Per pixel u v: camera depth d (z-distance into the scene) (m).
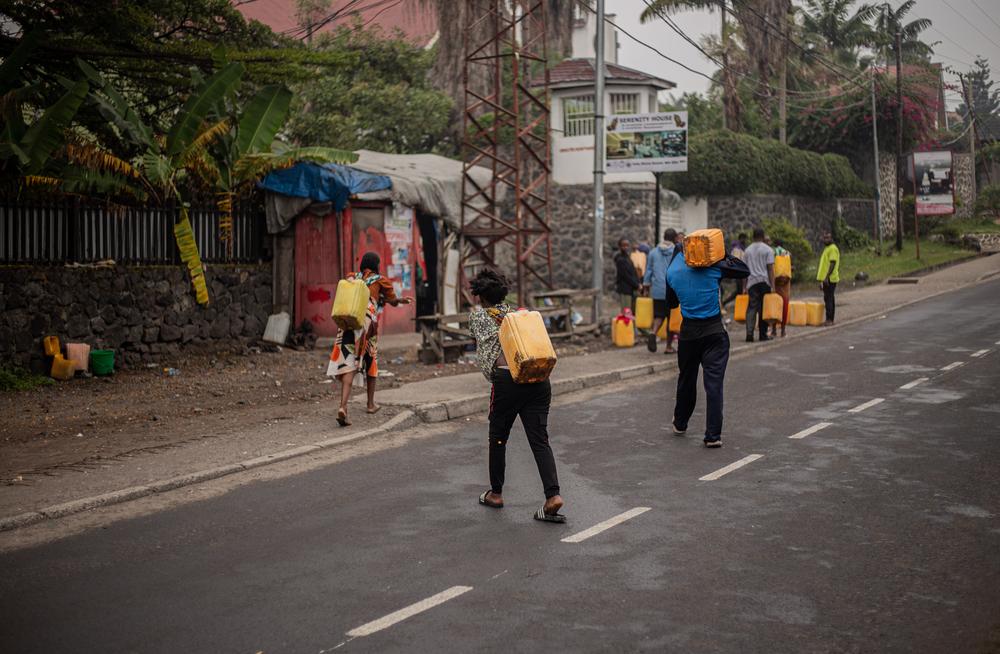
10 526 6.29
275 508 6.70
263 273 16.09
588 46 43.94
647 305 15.87
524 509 6.57
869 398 10.74
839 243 38.81
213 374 13.44
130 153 15.36
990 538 5.64
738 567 5.23
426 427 9.80
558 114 28.52
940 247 42.72
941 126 65.88
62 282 12.96
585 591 4.90
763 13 38.22
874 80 42.84
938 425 9.10
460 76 28.89
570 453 8.41
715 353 8.56
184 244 14.16
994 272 30.77
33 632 4.49
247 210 16.02
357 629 4.45
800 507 6.44
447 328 14.56
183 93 16.33
